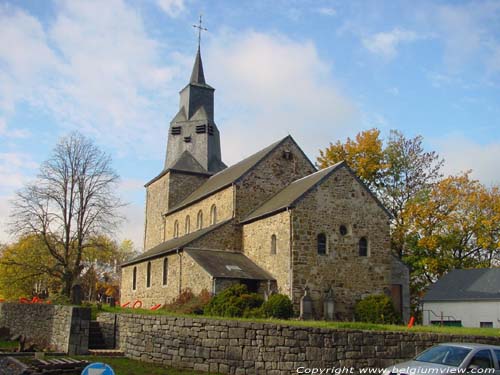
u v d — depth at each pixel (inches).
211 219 1481.3
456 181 1737.2
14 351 851.4
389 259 1206.3
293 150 1455.5
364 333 643.5
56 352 802.2
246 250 1295.5
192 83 1964.8
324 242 1155.3
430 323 1470.2
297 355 617.9
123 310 979.3
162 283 1364.4
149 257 1446.9
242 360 637.9
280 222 1163.3
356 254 1176.2
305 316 1069.8
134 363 713.6
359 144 1806.1
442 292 1466.5
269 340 628.7
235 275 1121.4
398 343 653.3
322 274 1128.8
